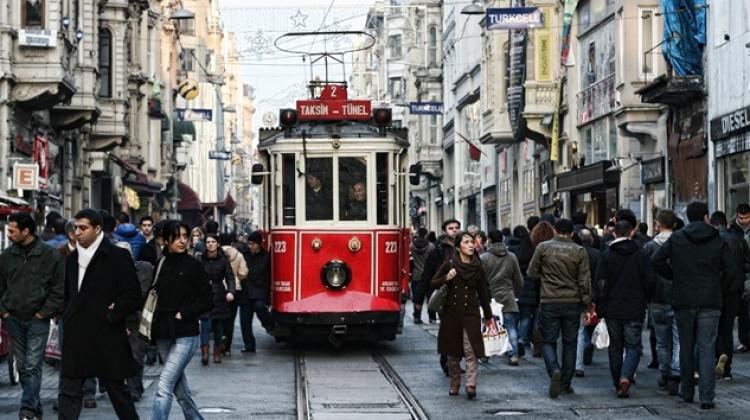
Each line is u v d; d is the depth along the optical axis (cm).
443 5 9325
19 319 1638
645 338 2864
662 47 3766
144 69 6512
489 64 6347
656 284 1886
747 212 2352
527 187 6131
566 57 4919
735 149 3381
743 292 2017
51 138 4438
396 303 2631
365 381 2172
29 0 3809
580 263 1916
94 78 4456
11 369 2086
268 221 2706
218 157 9381
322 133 2667
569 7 4847
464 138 7288
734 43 3372
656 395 1906
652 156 4138
